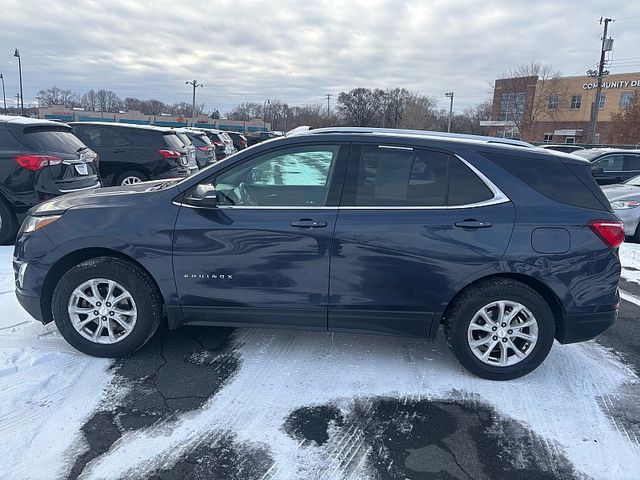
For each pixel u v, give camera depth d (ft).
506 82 207.62
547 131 207.72
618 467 8.98
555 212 11.28
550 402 11.03
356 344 13.61
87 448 9.08
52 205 12.51
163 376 11.64
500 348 11.73
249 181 11.87
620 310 17.35
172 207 11.82
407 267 11.30
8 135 21.52
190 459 8.91
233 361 12.47
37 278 12.09
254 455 9.07
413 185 11.55
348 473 8.68
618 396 11.37
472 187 11.44
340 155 11.73
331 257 11.39
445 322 11.96
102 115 277.44
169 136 33.55
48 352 12.40
